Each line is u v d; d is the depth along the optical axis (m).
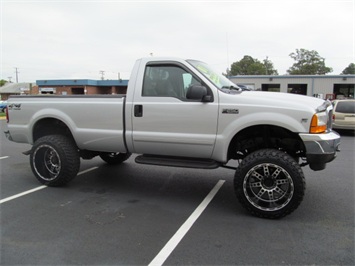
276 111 3.94
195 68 4.37
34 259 3.05
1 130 15.79
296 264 2.96
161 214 4.18
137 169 6.66
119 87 46.38
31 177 6.04
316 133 3.84
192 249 3.23
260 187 4.04
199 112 4.26
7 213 4.19
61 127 5.68
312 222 3.90
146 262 2.99
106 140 4.90
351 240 3.43
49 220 3.96
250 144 4.58
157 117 4.50
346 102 13.33
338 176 6.14
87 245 3.31
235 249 3.23
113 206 4.48
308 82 33.16
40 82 46.41
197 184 5.61
